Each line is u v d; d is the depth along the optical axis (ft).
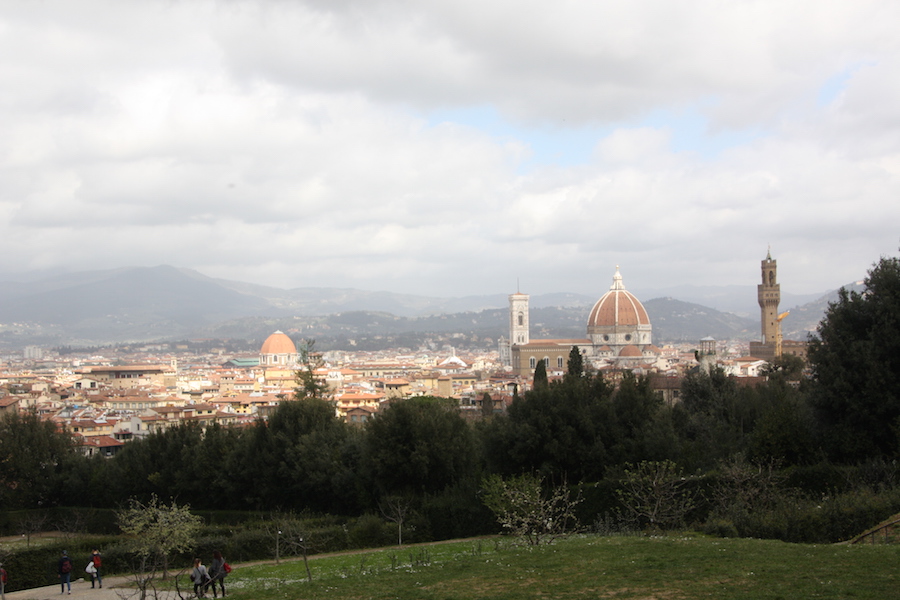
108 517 359.05
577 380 304.09
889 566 119.14
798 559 128.26
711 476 232.94
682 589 112.06
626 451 272.51
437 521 264.31
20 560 228.43
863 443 249.96
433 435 293.43
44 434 410.72
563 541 173.68
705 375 421.18
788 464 250.78
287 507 326.65
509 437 281.54
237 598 132.77
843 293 285.02
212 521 320.50
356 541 247.91
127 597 156.87
